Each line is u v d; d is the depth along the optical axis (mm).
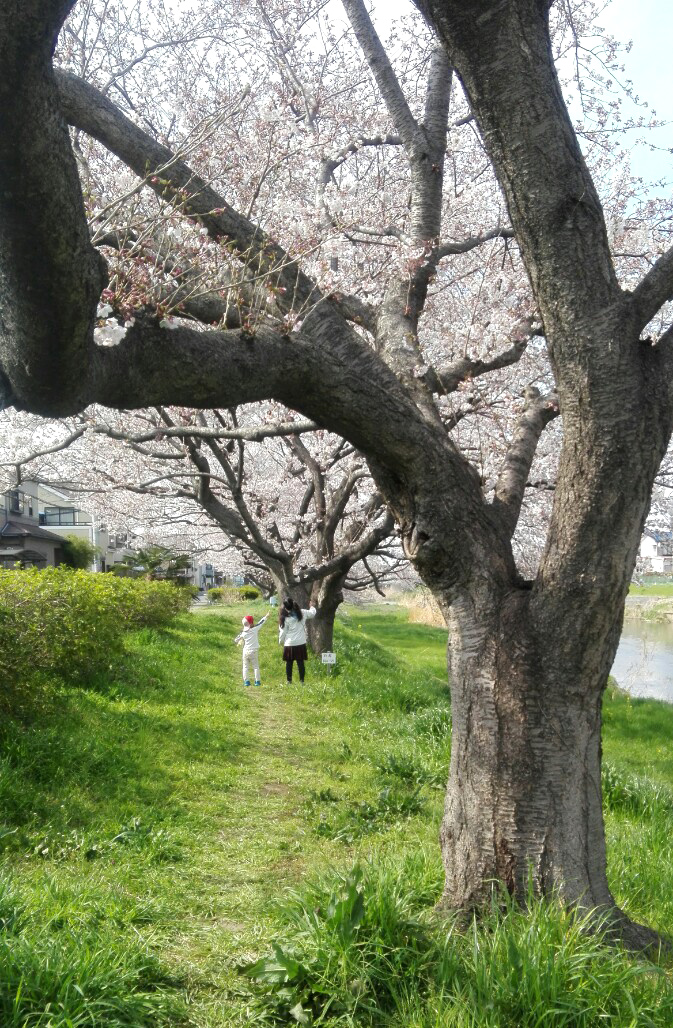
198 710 9508
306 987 3334
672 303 10875
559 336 3857
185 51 10148
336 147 7727
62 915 3736
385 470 4254
